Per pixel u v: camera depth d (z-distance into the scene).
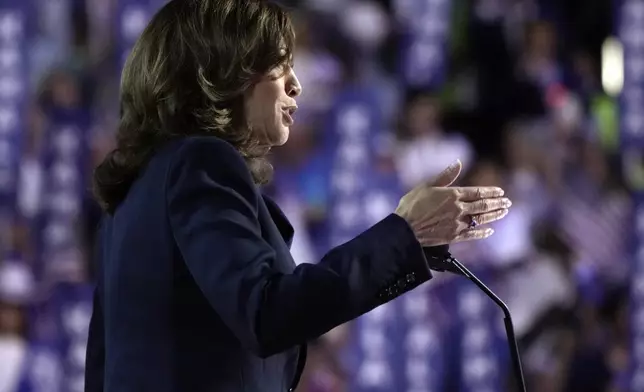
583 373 24.97
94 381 7.46
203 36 6.93
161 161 6.86
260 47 6.95
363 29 30.66
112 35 29.34
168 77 6.95
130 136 7.10
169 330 6.61
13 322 23.20
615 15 28.42
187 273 6.61
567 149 28.84
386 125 28.44
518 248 25.91
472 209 6.56
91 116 26.67
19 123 25.92
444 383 24.05
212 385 6.56
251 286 6.17
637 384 25.23
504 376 24.36
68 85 27.02
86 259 25.38
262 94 7.02
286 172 26.53
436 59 29.14
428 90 29.20
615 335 25.70
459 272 6.97
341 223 24.94
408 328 23.81
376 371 23.64
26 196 25.80
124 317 6.77
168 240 6.64
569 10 32.53
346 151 25.36
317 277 6.20
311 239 25.77
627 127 28.56
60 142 25.89
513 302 25.00
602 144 29.77
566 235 27.33
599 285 26.38
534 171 28.20
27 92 26.05
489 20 31.33
